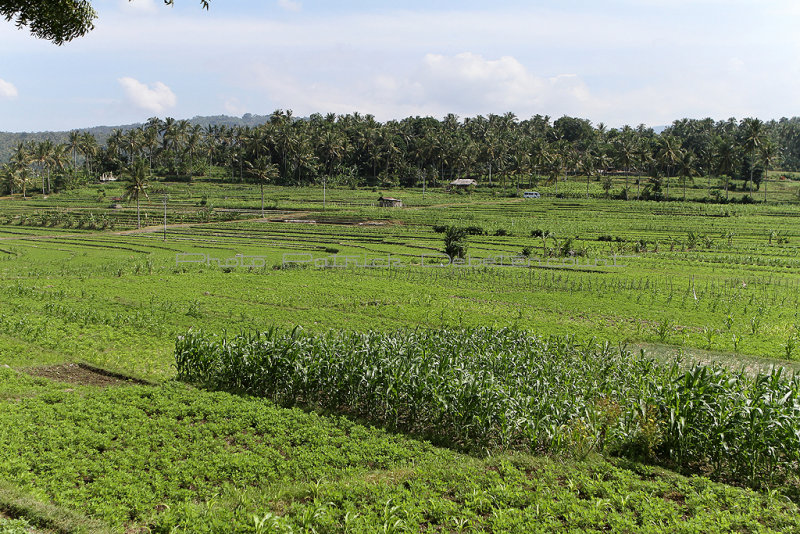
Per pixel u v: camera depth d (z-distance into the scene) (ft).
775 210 389.39
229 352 62.95
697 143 623.77
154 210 391.65
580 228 316.40
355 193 506.48
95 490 38.27
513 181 581.53
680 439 45.50
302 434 49.08
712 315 113.70
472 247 252.21
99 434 46.88
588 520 35.55
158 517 35.04
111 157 590.14
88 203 431.84
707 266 194.29
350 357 57.47
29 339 81.46
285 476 41.22
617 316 112.78
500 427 49.57
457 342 66.18
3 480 37.86
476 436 49.70
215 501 36.78
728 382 48.34
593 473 43.04
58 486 38.45
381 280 159.02
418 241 273.33
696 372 47.67
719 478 43.68
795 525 35.78
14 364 69.05
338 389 57.06
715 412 45.11
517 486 40.40
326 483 39.68
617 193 499.51
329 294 133.49
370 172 611.88
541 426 46.96
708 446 44.73
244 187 526.16
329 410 56.18
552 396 52.37
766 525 36.06
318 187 539.29
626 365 63.05
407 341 64.49
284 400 58.59
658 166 516.73
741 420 43.78
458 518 36.09
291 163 570.05
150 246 258.16
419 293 136.67
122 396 57.16
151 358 76.48
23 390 58.49
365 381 54.54
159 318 100.89
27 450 43.21
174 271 178.09
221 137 640.99
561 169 547.90
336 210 401.90
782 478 43.34
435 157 581.53
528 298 131.23
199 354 64.39
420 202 454.40
